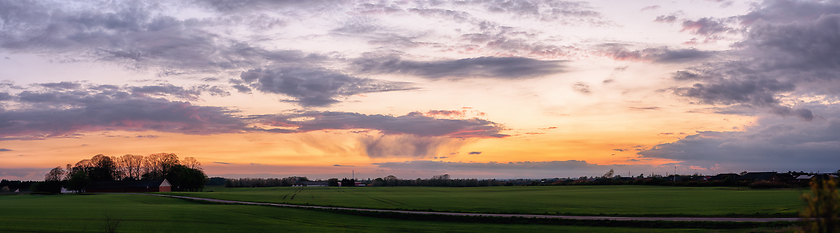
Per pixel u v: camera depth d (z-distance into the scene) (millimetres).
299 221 53031
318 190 166750
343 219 57375
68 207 65875
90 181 170500
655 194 106688
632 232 43406
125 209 62188
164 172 185125
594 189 148500
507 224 52812
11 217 48625
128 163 193375
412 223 53719
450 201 87812
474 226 50156
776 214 51875
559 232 44312
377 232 43500
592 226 49531
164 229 41969
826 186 12078
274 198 101250
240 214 57781
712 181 159375
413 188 189375
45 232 37406
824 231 12070
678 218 51625
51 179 169250
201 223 47469
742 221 46719
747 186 144250
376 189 175500
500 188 181625
